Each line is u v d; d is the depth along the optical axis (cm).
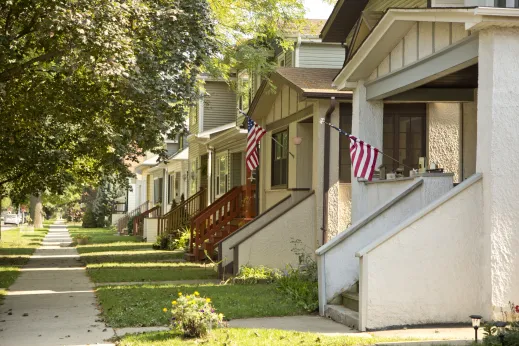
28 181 2189
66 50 1282
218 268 1769
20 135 1984
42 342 951
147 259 2373
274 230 1702
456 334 952
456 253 1035
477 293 1037
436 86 1363
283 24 2412
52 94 1533
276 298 1300
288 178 1911
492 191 998
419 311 1026
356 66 1361
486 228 1011
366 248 1016
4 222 7500
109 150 1983
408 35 1227
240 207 2327
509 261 997
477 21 984
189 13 1437
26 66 1456
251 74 2647
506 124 997
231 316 1120
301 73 1845
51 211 9688
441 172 1188
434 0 1349
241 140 2581
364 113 1395
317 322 1090
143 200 5466
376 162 1367
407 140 1661
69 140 2112
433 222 1033
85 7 1230
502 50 995
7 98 1536
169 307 1204
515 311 983
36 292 1498
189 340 918
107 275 1808
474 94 1383
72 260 2423
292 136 1886
